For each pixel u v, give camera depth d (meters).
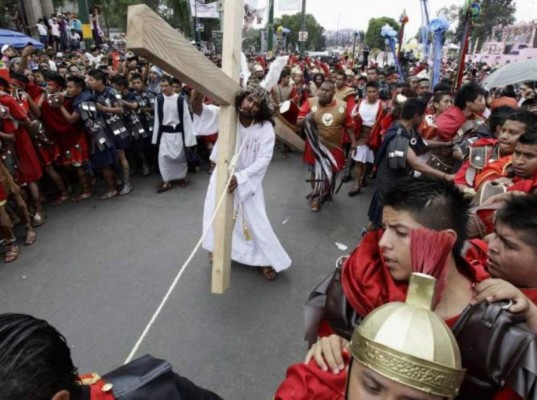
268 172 6.81
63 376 0.79
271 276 3.60
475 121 3.81
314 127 4.79
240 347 2.82
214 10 15.38
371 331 0.73
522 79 6.18
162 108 5.46
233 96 2.42
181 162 5.75
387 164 3.65
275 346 2.84
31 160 4.43
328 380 1.03
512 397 0.93
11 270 3.73
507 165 2.41
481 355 0.91
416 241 0.85
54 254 4.01
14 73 4.88
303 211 5.19
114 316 3.11
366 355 0.72
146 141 6.32
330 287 1.19
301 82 10.59
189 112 5.64
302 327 3.04
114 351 2.76
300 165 7.28
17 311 3.16
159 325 3.01
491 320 0.92
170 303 3.26
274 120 3.37
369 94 5.55
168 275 3.65
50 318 3.08
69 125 4.99
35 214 4.62
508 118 2.55
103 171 5.31
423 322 0.72
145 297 3.34
